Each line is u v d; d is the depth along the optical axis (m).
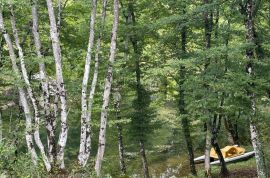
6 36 16.39
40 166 15.20
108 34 21.56
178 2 21.61
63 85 16.14
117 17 17.27
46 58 16.12
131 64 23.16
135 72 25.08
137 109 23.02
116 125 23.38
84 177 15.48
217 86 17.16
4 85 20.36
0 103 21.25
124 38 23.03
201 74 18.56
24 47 21.73
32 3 16.77
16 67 16.20
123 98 23.84
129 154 29.12
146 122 23.08
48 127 15.93
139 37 23.00
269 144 21.86
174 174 26.11
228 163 26.75
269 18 20.75
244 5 18.62
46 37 20.86
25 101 16.16
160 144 31.33
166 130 33.66
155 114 24.36
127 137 25.14
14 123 20.73
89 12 21.44
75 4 21.30
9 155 14.56
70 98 19.72
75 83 19.81
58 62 16.17
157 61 23.78
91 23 17.31
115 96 22.09
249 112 17.27
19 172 14.16
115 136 25.30
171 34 21.72
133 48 24.00
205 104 17.86
